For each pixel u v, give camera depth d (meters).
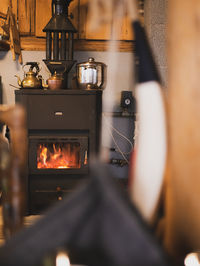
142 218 0.63
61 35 3.41
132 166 0.78
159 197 0.73
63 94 3.08
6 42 3.52
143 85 0.72
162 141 0.71
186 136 0.74
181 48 0.73
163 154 0.71
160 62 3.33
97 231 0.62
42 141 3.06
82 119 3.11
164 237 0.82
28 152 3.05
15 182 0.86
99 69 3.36
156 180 0.71
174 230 0.78
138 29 0.75
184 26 0.73
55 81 3.20
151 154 0.71
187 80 0.73
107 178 0.64
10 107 1.00
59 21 3.30
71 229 0.62
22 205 0.87
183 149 0.75
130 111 3.73
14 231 0.86
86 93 3.09
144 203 0.72
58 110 3.09
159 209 0.83
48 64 3.33
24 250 0.61
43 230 0.62
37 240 0.61
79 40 3.73
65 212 0.62
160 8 3.32
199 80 0.72
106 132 3.71
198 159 0.73
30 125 3.08
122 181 3.60
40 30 3.69
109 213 0.62
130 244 0.60
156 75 0.73
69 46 3.42
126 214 0.61
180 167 0.75
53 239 0.62
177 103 0.75
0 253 0.61
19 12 3.68
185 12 0.72
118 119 3.79
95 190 0.63
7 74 3.70
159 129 0.71
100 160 0.67
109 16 0.76
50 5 3.69
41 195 3.11
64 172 3.08
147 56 0.73
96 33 3.71
